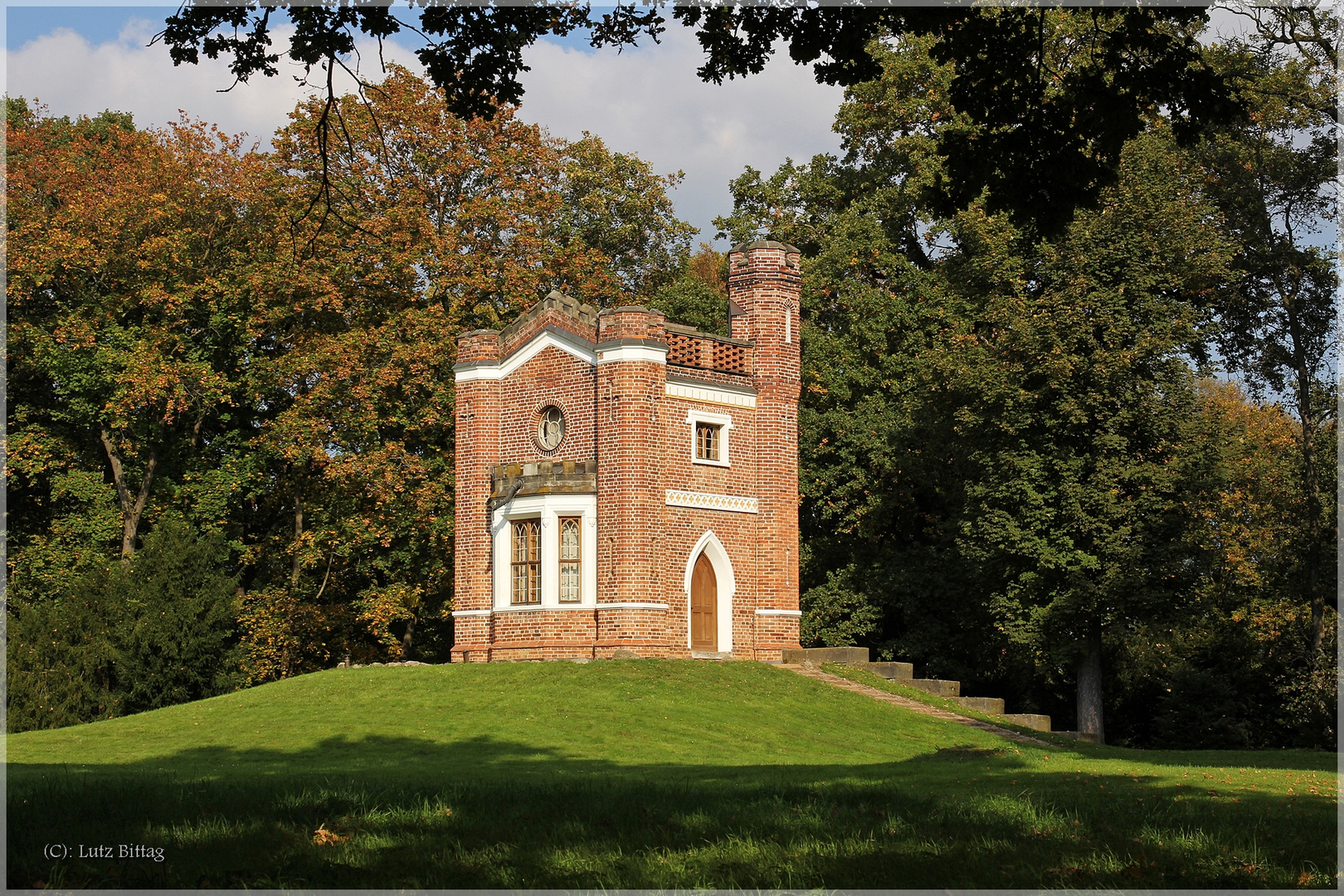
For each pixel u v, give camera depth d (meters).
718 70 18.64
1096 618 38.31
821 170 52.84
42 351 43.34
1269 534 44.84
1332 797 16.66
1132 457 37.25
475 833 12.77
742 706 30.41
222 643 40.75
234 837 12.24
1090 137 17.91
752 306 39.66
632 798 14.84
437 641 54.66
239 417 49.41
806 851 12.03
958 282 45.78
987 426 39.56
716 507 37.59
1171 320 37.44
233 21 16.92
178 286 44.25
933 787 18.02
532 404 37.72
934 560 45.69
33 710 35.88
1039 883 10.98
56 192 45.56
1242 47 41.41
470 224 46.88
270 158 45.06
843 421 45.38
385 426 45.72
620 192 55.56
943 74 47.03
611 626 35.03
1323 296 43.47
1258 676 45.56
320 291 43.97
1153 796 16.20
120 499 45.84
